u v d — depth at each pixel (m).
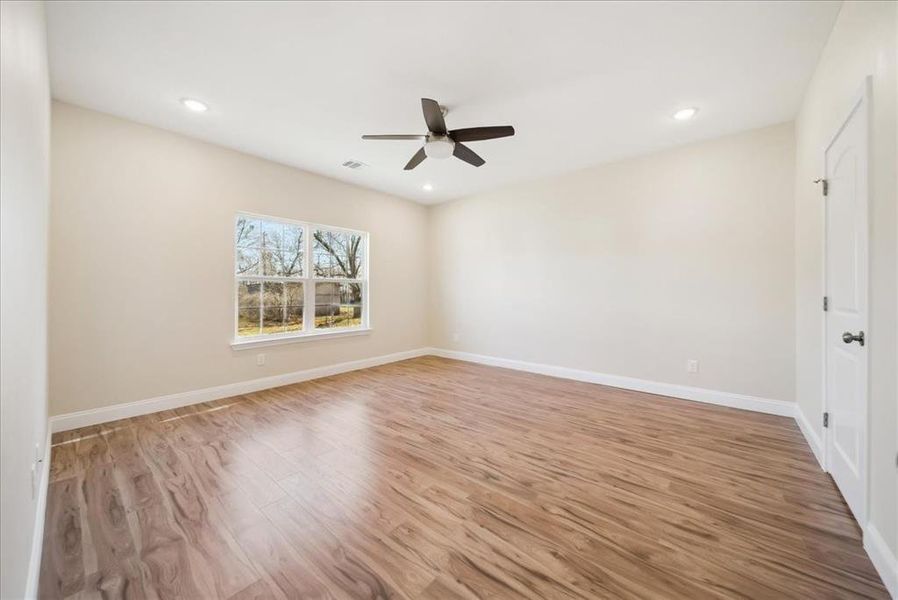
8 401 1.01
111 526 1.71
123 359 3.13
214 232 3.66
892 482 1.36
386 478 2.16
